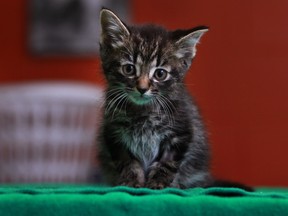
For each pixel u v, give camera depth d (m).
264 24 1.42
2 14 1.47
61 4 1.47
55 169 1.16
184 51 0.79
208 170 0.82
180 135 0.77
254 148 1.41
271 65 1.42
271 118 1.41
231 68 1.42
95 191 0.63
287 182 1.40
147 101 0.77
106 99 0.79
